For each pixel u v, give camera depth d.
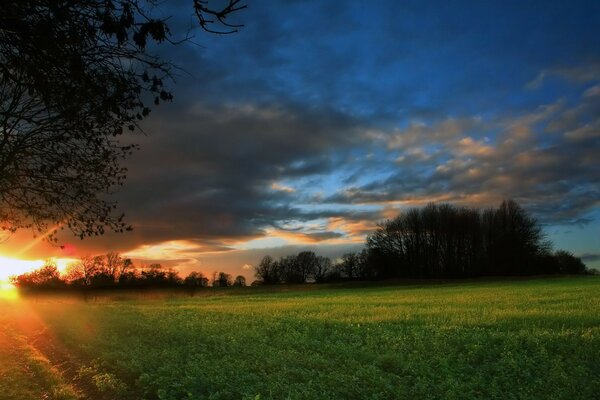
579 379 12.28
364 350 16.28
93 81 7.35
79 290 76.62
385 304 38.97
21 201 12.01
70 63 6.77
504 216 113.50
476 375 13.05
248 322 25.25
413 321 24.95
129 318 28.33
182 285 85.12
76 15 6.49
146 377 11.72
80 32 6.64
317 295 63.12
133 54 7.27
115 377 12.38
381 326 22.98
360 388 11.16
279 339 18.75
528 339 17.50
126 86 7.56
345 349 16.25
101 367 13.80
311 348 16.83
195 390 10.59
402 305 37.19
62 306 44.84
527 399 10.78
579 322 23.02
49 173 11.16
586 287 56.56
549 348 16.66
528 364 14.05
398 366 14.06
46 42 6.54
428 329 21.34
